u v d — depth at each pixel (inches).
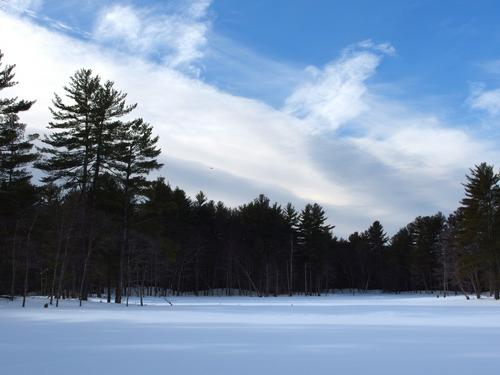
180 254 2783.0
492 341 534.9
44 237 1487.5
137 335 574.9
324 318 917.8
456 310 1245.1
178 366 371.2
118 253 1706.4
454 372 354.3
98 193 1556.3
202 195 3147.1
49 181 1494.8
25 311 1046.4
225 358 408.8
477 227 2096.5
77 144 1502.2
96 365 371.9
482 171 2119.8
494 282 2128.4
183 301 2074.3
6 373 341.4
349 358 413.1
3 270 1667.1
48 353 428.1
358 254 4298.7
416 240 3826.3
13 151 1417.3
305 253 3225.9
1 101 1354.6
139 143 1553.9
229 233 3161.9
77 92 1510.8
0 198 1373.0
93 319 839.7
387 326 731.4
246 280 3565.5
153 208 1640.0
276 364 382.9
